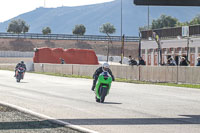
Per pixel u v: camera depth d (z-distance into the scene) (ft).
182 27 301.43
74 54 392.06
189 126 70.59
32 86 166.91
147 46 341.00
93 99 115.24
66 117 79.82
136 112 87.97
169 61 205.16
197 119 78.59
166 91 145.18
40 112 86.48
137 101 110.93
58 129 66.54
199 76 168.45
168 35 320.09
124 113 86.22
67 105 99.86
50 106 97.40
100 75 107.34
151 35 336.29
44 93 134.21
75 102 106.93
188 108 95.86
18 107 92.22
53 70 297.74
